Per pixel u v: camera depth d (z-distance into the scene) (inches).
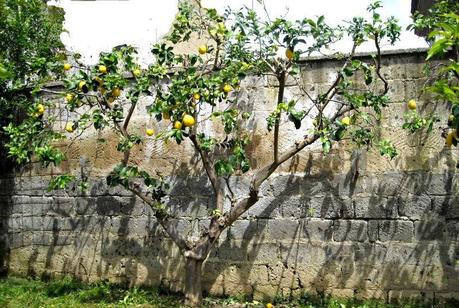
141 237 274.7
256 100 262.2
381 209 242.7
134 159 278.2
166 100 201.3
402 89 244.5
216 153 262.5
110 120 251.6
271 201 256.1
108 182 234.8
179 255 266.4
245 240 257.4
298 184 253.6
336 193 248.7
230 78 219.1
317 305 240.7
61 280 287.0
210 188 264.7
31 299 251.9
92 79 214.7
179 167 270.7
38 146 247.0
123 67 250.4
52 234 294.4
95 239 283.9
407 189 240.8
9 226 305.9
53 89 297.1
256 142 259.8
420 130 241.4
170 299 254.5
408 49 243.6
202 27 241.9
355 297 241.8
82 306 241.6
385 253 240.8
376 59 244.2
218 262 259.6
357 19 217.0
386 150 227.1
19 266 300.7
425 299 234.4
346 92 221.5
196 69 229.1
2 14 283.0
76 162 291.7
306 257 249.4
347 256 244.8
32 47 295.3
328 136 210.8
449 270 233.3
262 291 252.7
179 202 268.2
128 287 273.3
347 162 248.4
